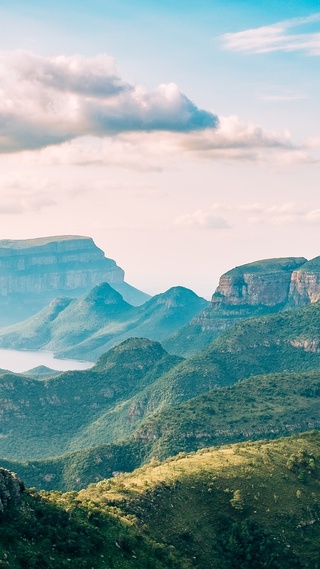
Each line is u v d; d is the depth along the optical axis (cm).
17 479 19338
